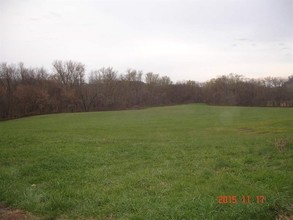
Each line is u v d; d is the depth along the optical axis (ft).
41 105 319.06
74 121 181.27
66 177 34.81
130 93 396.16
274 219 21.68
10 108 296.30
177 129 116.78
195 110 261.44
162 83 424.46
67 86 355.97
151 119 181.57
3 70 318.45
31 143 65.41
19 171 38.04
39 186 31.73
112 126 138.41
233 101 369.09
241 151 48.03
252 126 118.01
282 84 363.76
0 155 49.16
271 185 27.84
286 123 123.13
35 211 24.85
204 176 32.91
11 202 26.94
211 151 50.08
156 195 26.89
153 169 37.35
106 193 28.30
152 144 63.05
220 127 120.37
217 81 402.11
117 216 23.11
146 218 21.98
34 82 343.26
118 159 45.44
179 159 44.37
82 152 51.13
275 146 49.16
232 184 28.99
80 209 24.72
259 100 358.64
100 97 368.89
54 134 95.14
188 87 422.41
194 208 22.99
